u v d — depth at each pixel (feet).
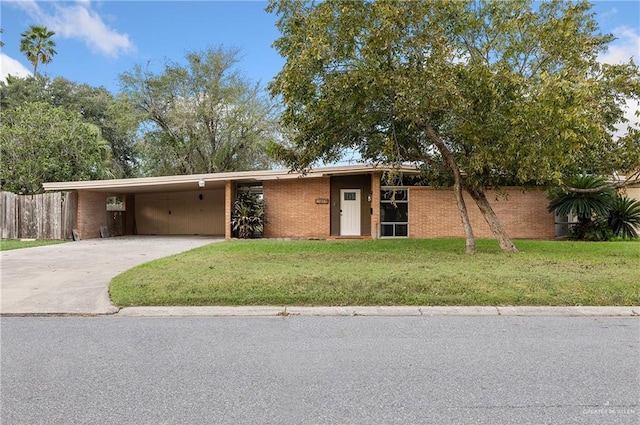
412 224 57.21
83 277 27.40
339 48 29.35
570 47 31.42
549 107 26.91
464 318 18.88
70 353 14.39
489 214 39.65
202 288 22.31
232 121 83.92
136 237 66.39
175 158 88.53
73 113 75.41
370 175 60.29
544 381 11.97
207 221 75.92
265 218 59.72
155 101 84.94
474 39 35.96
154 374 12.50
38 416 9.95
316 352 14.42
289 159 39.19
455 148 39.40
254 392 11.25
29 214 58.65
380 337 16.07
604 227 51.93
